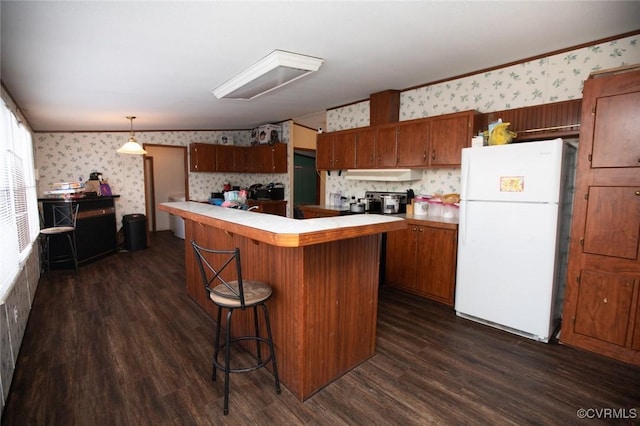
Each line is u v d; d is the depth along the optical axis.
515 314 2.61
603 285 2.27
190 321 2.88
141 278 4.13
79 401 1.84
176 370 2.15
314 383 1.92
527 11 2.06
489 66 3.13
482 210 2.73
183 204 3.15
